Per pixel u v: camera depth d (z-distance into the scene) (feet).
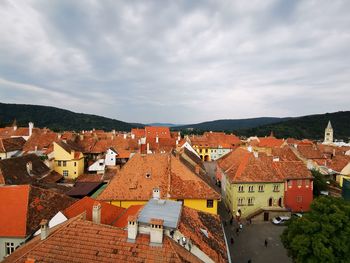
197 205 120.16
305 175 178.40
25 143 233.14
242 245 134.21
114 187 122.42
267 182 169.99
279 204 174.09
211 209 120.67
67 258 55.88
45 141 239.91
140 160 133.80
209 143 426.92
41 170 171.53
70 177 200.13
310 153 292.61
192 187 123.24
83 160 219.00
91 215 85.56
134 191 121.29
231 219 160.86
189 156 191.52
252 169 174.81
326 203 98.22
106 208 94.12
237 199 168.35
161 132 388.37
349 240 87.76
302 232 96.12
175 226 63.67
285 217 161.99
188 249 63.46
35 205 102.73
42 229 67.51
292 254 99.86
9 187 104.94
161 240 57.11
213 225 88.94
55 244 58.75
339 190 212.43
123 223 79.77
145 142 278.67
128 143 266.77
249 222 162.30
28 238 92.02
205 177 152.05
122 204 118.52
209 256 66.59
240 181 167.73
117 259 54.90
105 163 228.84
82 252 56.70
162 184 124.06
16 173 145.38
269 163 182.09
